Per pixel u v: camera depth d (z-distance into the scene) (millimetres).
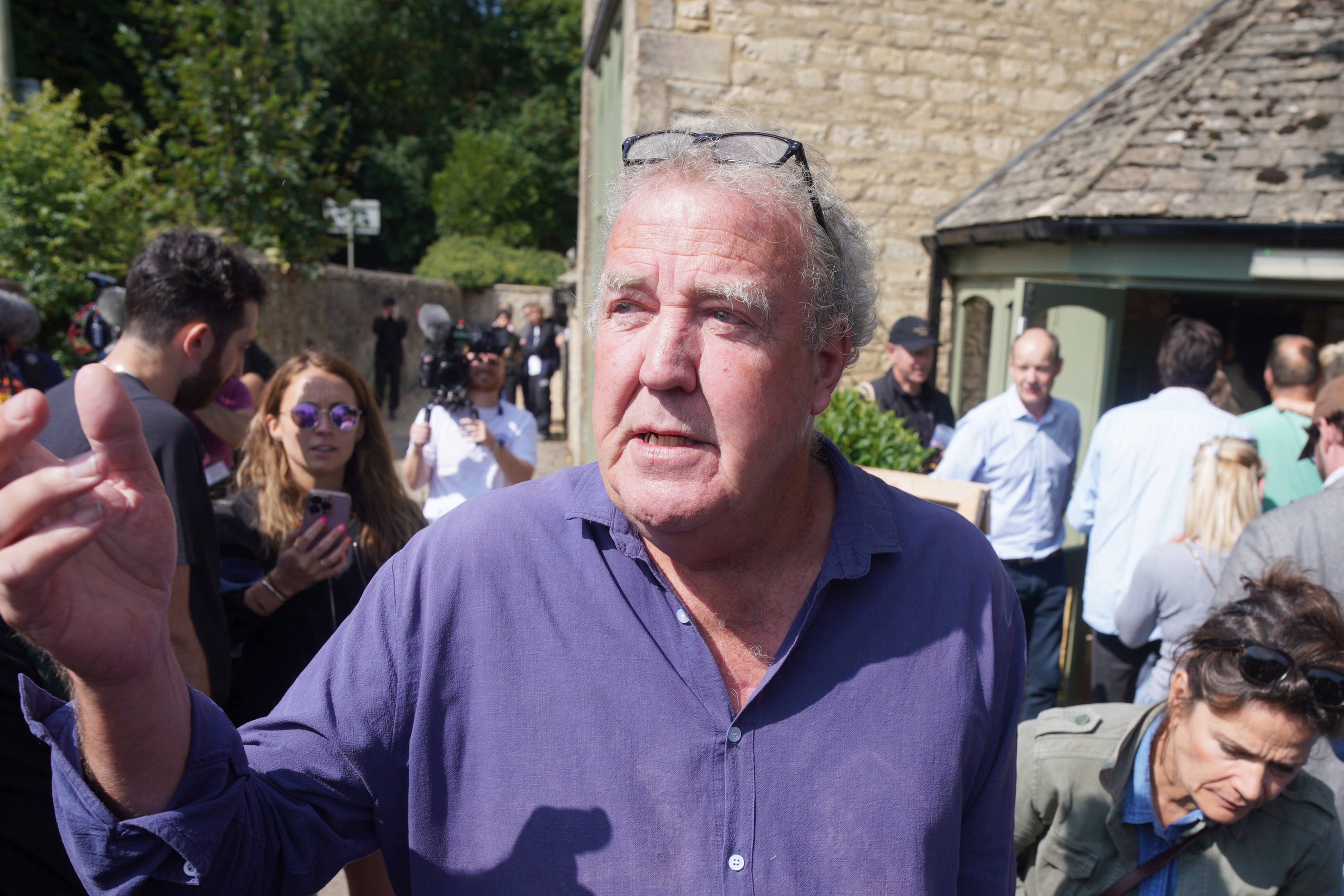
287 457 2451
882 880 1051
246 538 2428
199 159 10695
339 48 28844
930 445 4938
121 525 802
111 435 790
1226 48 6055
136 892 857
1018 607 1308
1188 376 3785
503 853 1039
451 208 26531
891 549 1174
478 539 1141
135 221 8273
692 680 1072
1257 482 3111
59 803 850
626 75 6434
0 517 708
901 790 1079
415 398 16516
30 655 1555
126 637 792
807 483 1199
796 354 1065
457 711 1085
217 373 2156
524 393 12586
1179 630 3094
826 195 1160
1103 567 3801
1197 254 5102
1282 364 3939
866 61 6492
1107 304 5266
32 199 7520
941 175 6699
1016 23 6684
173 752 870
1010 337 6105
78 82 16812
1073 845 1706
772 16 6301
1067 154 6090
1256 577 2314
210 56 10609
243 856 938
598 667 1079
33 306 4078
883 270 6738
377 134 28406
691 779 1049
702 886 1026
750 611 1157
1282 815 1638
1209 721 1521
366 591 1164
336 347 14023
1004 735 1261
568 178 29344
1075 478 5434
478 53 30875
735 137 1106
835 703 1102
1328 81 5590
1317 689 1412
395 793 1116
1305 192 4934
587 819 1035
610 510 1122
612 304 1072
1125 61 6863
